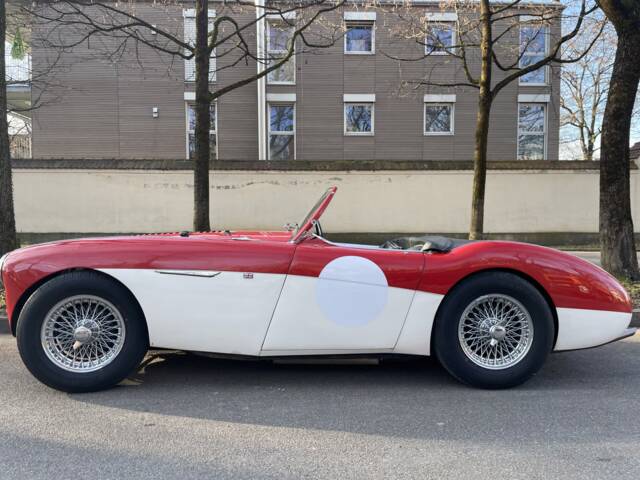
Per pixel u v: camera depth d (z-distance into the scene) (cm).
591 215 1359
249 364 429
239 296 347
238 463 262
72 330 349
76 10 845
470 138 1750
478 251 358
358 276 351
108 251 347
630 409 335
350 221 1359
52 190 1312
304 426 308
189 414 324
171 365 425
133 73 1697
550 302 366
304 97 1730
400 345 357
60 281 341
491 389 366
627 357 457
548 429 304
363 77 1731
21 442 283
